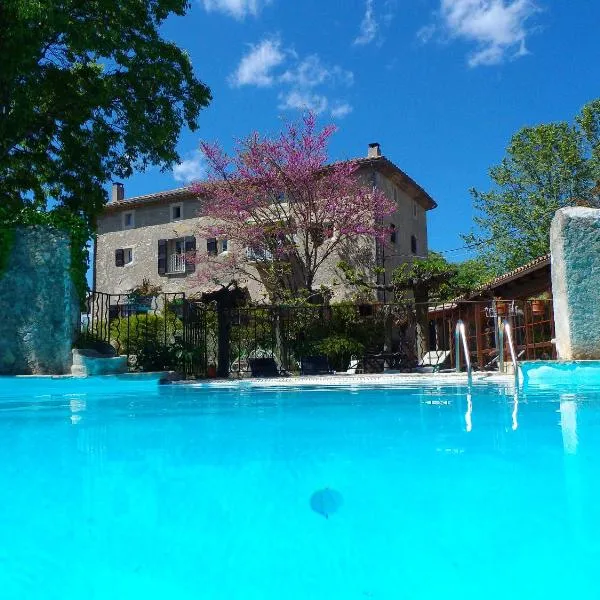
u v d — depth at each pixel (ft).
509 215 81.76
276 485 6.35
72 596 3.73
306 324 40.91
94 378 24.93
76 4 35.96
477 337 32.86
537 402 14.25
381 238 61.36
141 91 41.96
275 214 61.26
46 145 44.21
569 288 21.58
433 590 3.70
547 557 4.18
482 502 5.54
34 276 27.12
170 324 39.19
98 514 5.40
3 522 5.20
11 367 26.73
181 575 4.00
